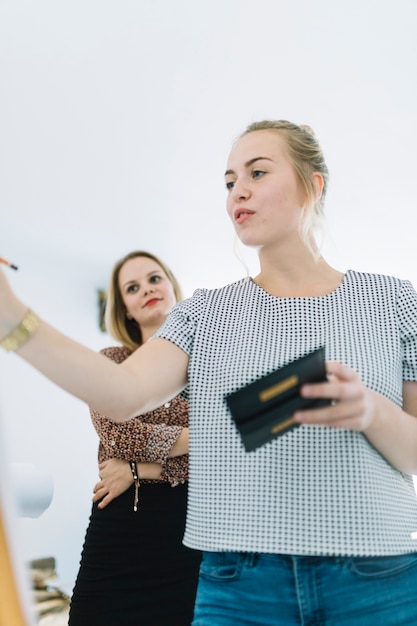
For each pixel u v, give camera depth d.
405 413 1.03
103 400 1.00
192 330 1.15
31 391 3.24
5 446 0.62
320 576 0.96
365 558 0.97
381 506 1.00
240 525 0.99
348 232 3.61
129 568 1.79
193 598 1.83
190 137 3.63
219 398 1.07
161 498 1.86
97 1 3.27
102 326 3.51
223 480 1.02
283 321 1.11
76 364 0.96
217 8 3.37
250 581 0.98
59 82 3.39
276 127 1.26
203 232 3.72
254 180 1.20
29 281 3.38
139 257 2.28
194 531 1.04
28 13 3.23
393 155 3.66
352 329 1.09
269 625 0.96
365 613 0.95
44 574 2.96
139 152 3.60
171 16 3.36
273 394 0.87
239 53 3.49
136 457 1.85
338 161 3.62
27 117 3.38
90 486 3.31
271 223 1.17
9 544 0.60
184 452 1.87
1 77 3.30
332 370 0.89
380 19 3.49
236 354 1.09
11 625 0.59
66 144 3.47
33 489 2.12
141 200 3.64
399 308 1.12
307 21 3.46
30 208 3.42
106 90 3.46
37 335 0.94
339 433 1.00
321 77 3.58
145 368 1.08
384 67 3.59
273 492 0.99
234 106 3.59
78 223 3.53
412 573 1.00
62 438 3.28
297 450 1.00
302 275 1.18
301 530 0.97
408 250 3.65
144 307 2.20
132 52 3.40
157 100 3.54
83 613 1.78
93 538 1.85
